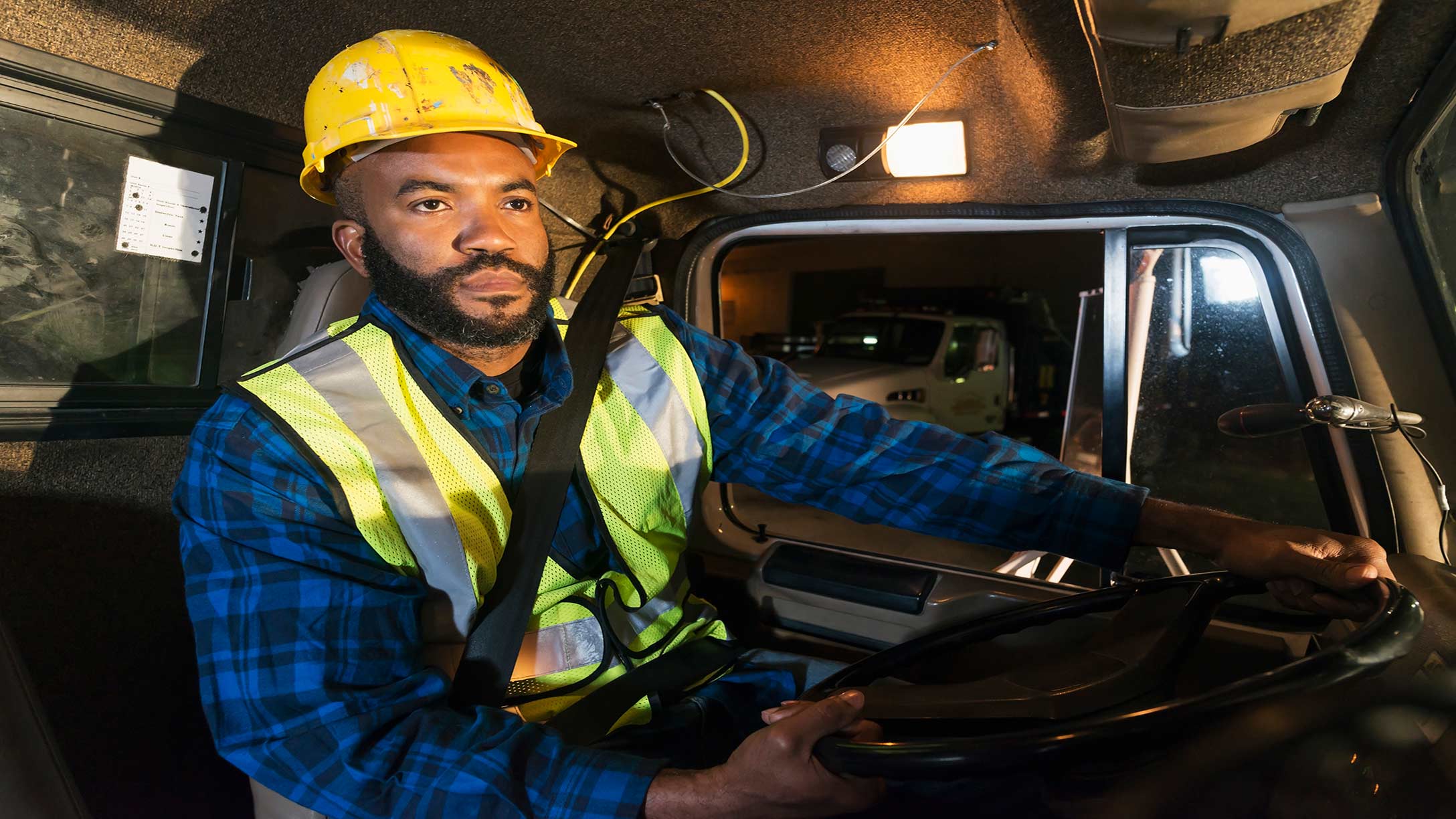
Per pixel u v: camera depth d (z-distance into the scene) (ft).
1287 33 3.36
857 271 36.35
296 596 3.37
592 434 4.33
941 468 4.50
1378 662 2.68
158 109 4.70
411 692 3.44
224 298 5.19
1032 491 4.31
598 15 4.99
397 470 3.73
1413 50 3.97
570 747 3.29
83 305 4.59
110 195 4.63
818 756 2.90
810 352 23.47
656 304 4.97
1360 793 2.33
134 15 4.36
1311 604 3.47
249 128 5.14
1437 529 5.07
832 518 8.45
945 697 3.32
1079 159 5.67
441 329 3.84
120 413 4.72
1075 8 4.01
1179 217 5.95
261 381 3.73
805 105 6.11
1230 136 4.42
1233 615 4.74
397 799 3.11
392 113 3.75
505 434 4.11
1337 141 4.86
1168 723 2.47
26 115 4.25
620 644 4.24
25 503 4.42
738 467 5.06
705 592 7.41
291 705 3.26
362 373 3.88
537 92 6.01
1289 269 5.58
